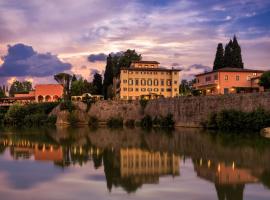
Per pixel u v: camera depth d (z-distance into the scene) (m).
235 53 157.25
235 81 132.38
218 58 159.00
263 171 45.41
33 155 61.81
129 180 42.09
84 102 161.12
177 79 161.12
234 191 36.69
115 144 76.88
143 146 72.38
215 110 108.31
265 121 89.75
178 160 54.62
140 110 147.12
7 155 62.00
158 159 56.00
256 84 130.38
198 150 64.31
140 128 127.44
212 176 43.31
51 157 59.47
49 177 43.91
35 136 98.12
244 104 98.12
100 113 156.75
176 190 37.44
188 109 120.00
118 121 149.75
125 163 53.03
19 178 43.38
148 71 159.75
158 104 136.75
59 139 89.50
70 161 55.25
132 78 158.50
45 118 160.25
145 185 39.66
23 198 35.12
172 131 106.94
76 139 89.06
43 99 191.25
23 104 173.50
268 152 59.81
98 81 198.38
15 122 162.88
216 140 77.81
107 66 187.38
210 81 138.25
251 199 34.03
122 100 154.12
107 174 45.41
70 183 40.78
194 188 38.06
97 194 36.28
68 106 160.00
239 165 49.47
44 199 34.84
